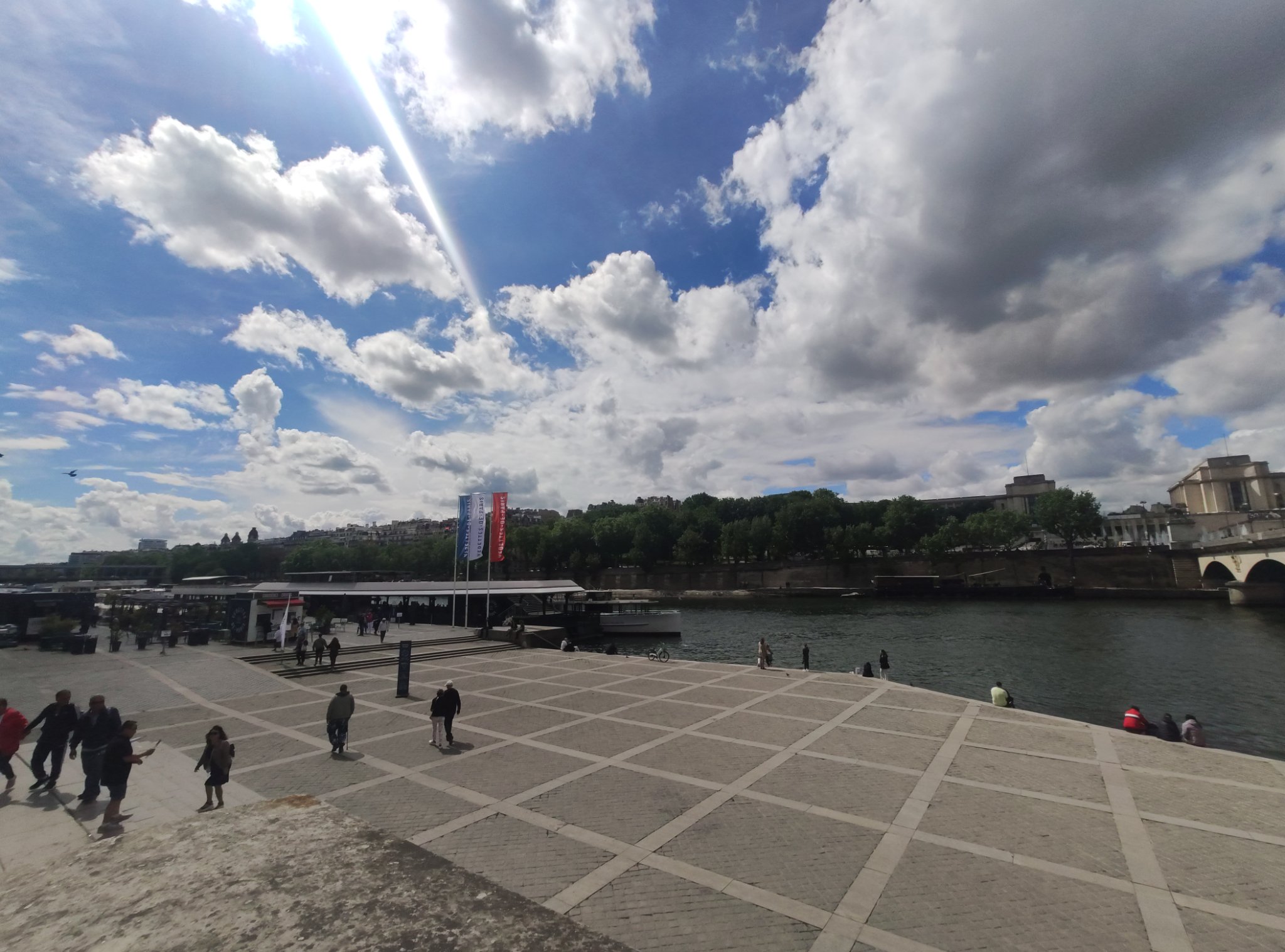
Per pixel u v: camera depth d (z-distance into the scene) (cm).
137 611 4409
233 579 7981
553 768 1612
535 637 4566
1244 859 1072
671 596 13012
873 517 14088
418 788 1471
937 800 1363
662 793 1424
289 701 2536
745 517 17012
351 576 7281
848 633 6744
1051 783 1455
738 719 2114
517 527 16312
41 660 3644
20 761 1653
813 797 1389
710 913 937
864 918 922
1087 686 3928
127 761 1230
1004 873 1043
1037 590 10219
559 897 984
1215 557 9206
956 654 5225
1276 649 5062
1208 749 1681
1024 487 19238
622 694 2584
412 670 3375
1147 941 858
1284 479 15100
